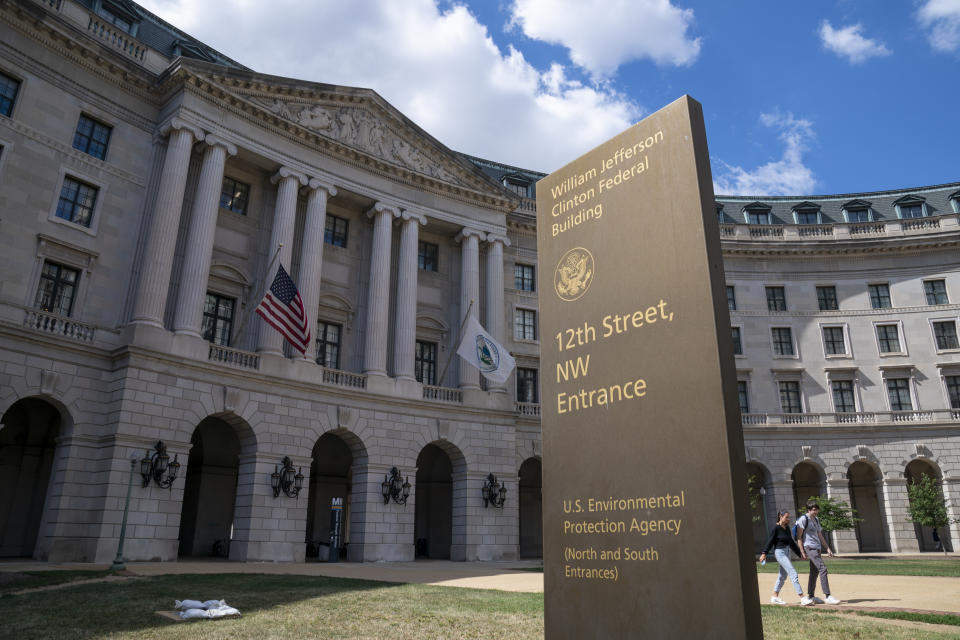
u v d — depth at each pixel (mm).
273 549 29344
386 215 38250
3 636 9438
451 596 14609
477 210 42375
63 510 25266
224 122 32750
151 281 28688
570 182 8305
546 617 7223
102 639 9227
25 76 28344
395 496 33656
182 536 34562
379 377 35500
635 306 7105
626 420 6887
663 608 6113
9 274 26469
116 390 27000
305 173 35500
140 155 31625
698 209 6676
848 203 53125
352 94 37250
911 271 49500
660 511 6340
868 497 46312
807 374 48156
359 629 10164
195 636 9414
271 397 31109
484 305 42250
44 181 28156
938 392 46594
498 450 38438
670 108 7215
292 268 35531
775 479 44969
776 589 13938
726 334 6332
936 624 10641
